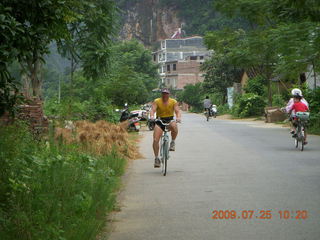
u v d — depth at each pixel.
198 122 34.03
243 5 24.48
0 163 6.71
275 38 22.86
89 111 23.59
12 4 8.50
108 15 21.45
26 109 12.65
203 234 5.91
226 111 53.44
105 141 13.08
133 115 24.95
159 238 5.81
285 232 5.91
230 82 60.59
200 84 72.00
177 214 6.95
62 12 8.95
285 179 9.57
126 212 7.15
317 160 12.36
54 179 7.37
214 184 9.23
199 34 112.06
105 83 33.50
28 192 6.52
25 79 21.20
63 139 11.80
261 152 14.31
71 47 21.81
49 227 5.36
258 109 41.22
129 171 11.21
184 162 12.52
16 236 5.21
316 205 7.27
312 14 19.27
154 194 8.43
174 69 100.81
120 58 67.75
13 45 8.40
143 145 17.39
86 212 6.46
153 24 134.00
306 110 14.92
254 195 8.10
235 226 6.23
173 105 10.86
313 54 23.30
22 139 8.39
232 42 32.84
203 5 121.06
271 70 35.41
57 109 19.33
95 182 8.15
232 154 13.97
